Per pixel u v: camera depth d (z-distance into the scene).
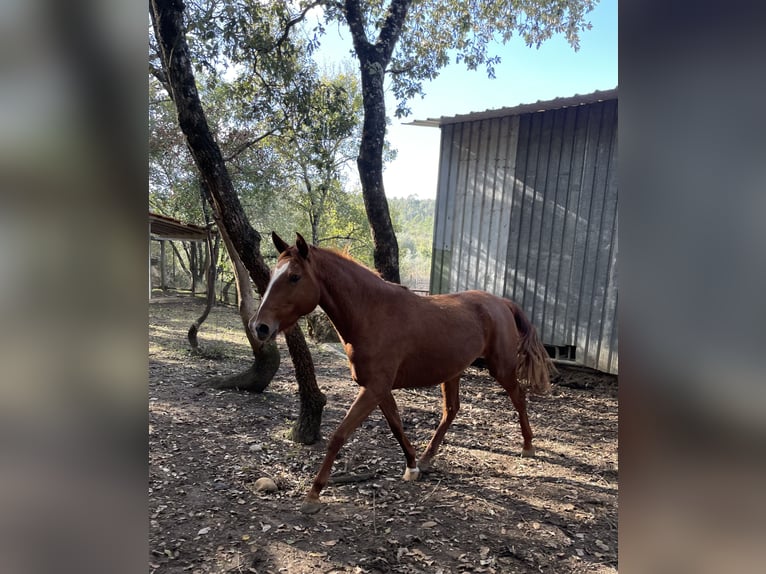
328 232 17.69
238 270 5.05
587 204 6.14
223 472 3.28
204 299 15.46
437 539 2.55
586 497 3.07
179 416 4.36
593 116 6.05
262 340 2.66
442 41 8.02
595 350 6.10
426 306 3.23
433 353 3.14
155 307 13.23
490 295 3.79
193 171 13.64
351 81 15.77
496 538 2.58
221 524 2.64
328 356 7.47
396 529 2.64
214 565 2.28
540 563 2.36
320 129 7.19
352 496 3.02
